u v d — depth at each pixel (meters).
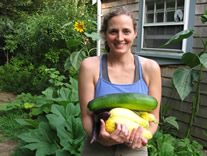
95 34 4.34
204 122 3.81
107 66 1.45
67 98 4.13
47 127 3.12
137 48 4.96
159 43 4.51
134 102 1.17
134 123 1.14
